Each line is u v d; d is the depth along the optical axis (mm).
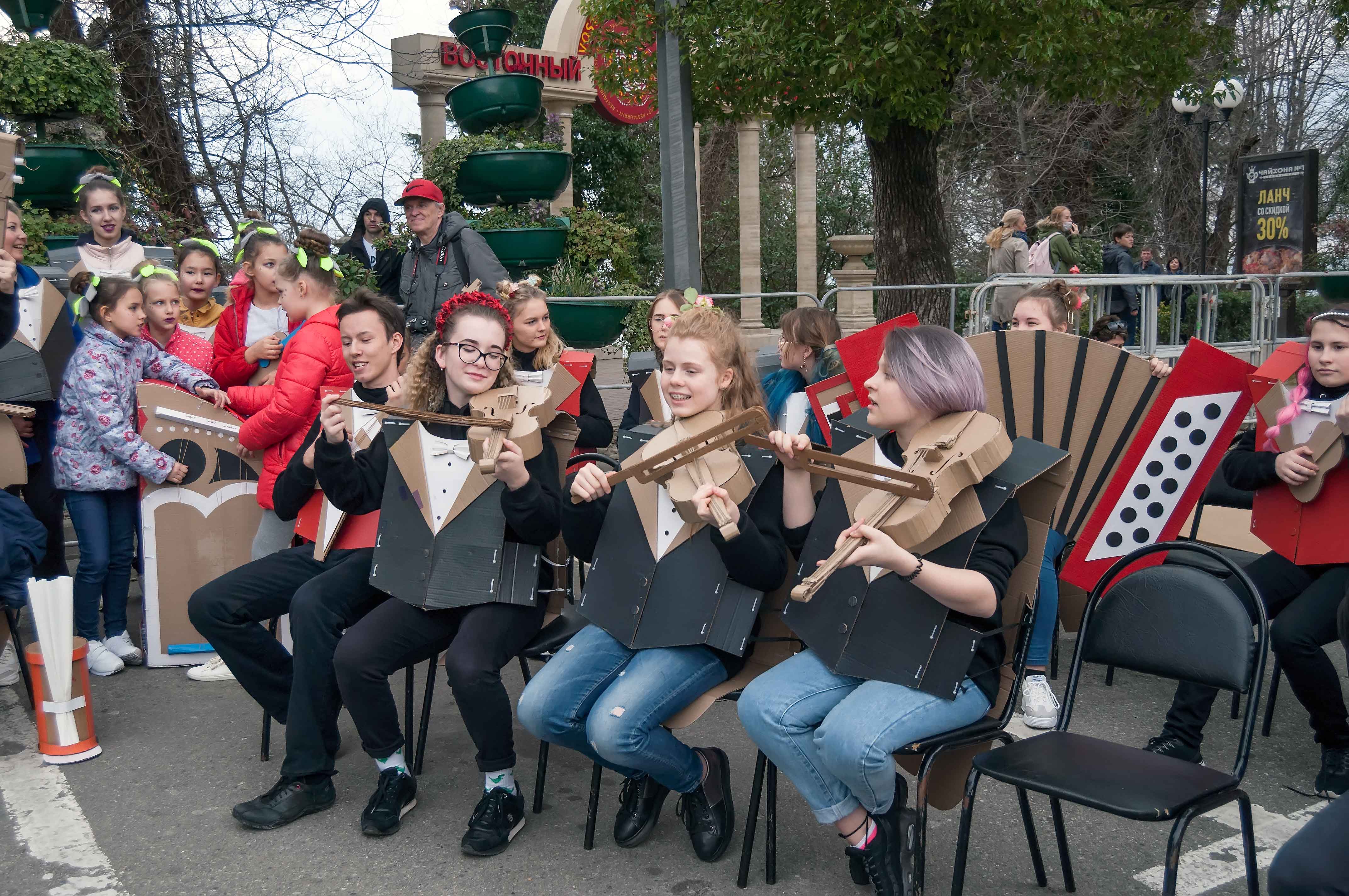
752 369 3041
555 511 3162
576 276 8008
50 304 4531
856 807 2746
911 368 2635
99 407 4496
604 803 3453
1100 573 3781
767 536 2922
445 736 3977
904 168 10172
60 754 3771
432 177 7906
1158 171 21922
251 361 4840
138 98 10188
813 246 15688
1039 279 6367
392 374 3641
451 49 10250
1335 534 3352
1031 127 21453
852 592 2734
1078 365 3707
